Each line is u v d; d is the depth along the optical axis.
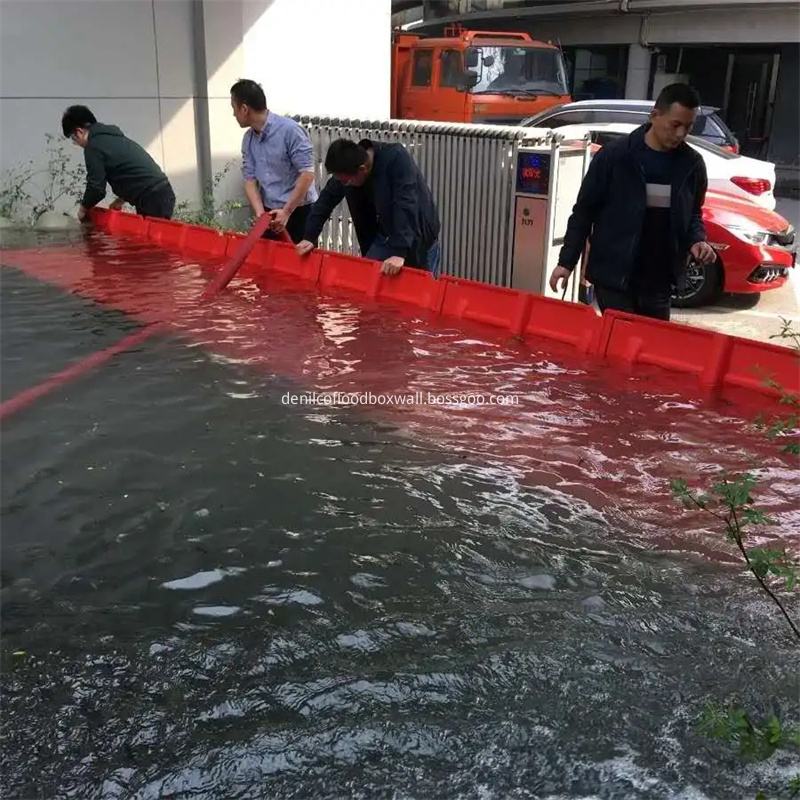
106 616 2.29
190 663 2.10
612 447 3.27
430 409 3.63
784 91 17.61
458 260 7.35
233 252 6.47
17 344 4.45
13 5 7.82
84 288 5.58
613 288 4.27
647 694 1.99
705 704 1.95
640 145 4.04
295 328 4.75
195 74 8.96
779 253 7.57
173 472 3.08
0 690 2.00
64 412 3.60
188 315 5.00
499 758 1.81
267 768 1.78
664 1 16.98
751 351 3.81
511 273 6.96
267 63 9.23
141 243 7.05
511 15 19.62
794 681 2.02
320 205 5.57
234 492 2.94
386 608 2.32
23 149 8.19
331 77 9.68
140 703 1.97
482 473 3.07
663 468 3.10
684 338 4.03
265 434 3.39
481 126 7.22
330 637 2.20
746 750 1.81
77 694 1.99
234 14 8.86
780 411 3.57
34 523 2.75
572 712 1.93
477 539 2.65
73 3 8.09
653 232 4.16
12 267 6.15
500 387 3.88
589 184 4.21
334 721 1.91
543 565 2.51
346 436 3.37
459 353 4.35
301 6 9.26
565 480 3.02
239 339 4.56
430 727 1.89
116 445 3.29
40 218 8.19
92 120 7.21
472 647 2.15
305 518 2.77
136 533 2.69
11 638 2.19
